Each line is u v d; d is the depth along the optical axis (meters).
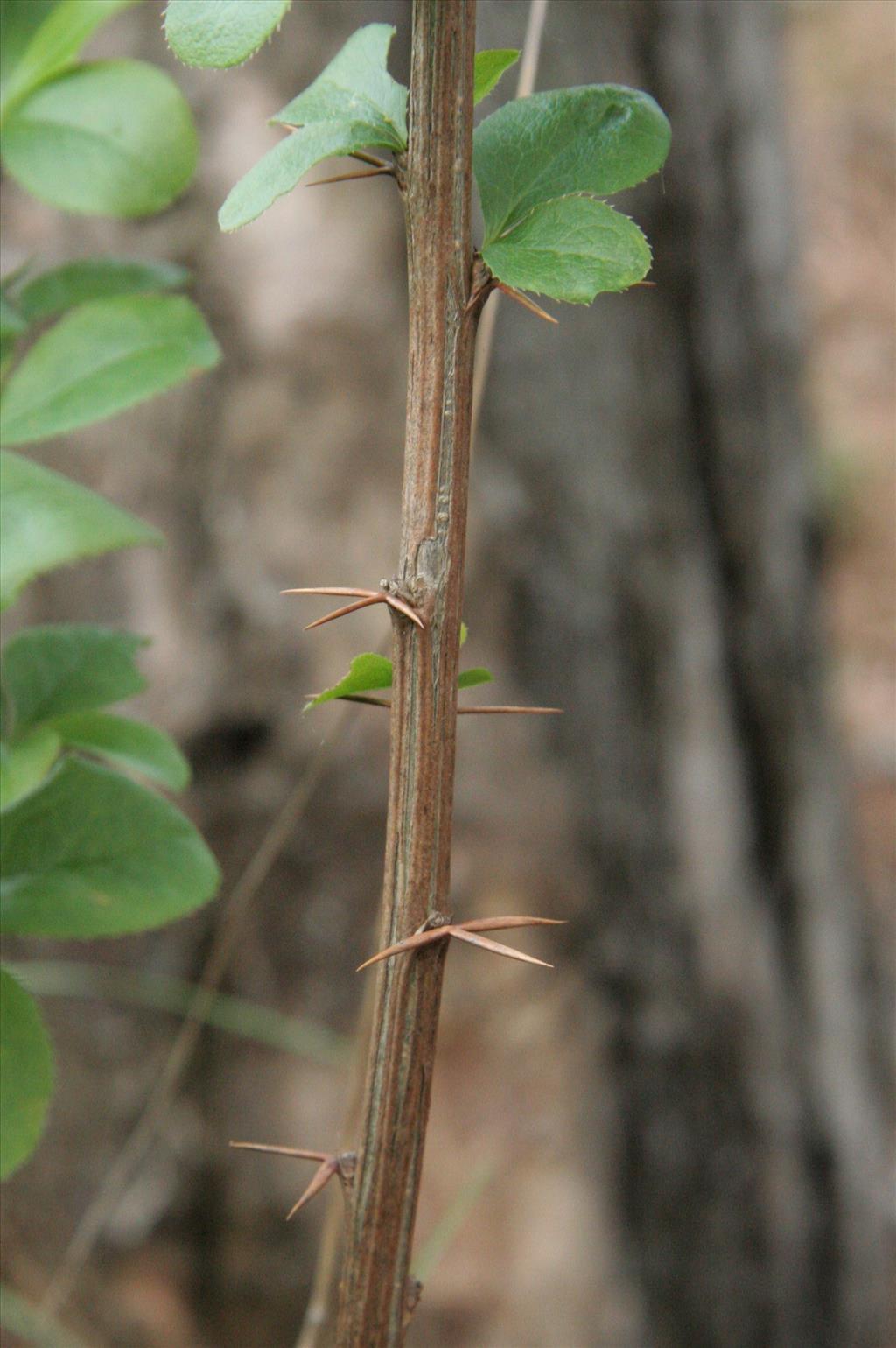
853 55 5.93
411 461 0.59
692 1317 1.34
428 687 0.59
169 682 1.08
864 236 5.04
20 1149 0.61
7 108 0.65
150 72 0.66
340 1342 0.60
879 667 3.21
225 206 0.58
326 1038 1.13
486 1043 1.20
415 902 0.59
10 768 0.65
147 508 1.07
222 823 1.10
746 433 1.36
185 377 0.63
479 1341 1.23
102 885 0.64
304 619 1.08
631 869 1.26
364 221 1.05
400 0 1.00
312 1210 1.16
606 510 1.22
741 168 1.34
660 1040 1.29
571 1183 1.24
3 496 0.61
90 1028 1.14
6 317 0.65
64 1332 1.12
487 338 0.74
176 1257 1.16
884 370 4.37
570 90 0.60
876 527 3.64
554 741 1.20
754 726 1.40
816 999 1.45
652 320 1.28
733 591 1.38
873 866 2.41
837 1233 1.48
